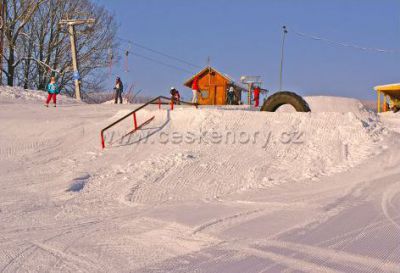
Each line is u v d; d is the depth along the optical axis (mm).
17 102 26500
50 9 45875
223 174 10352
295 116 13906
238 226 6461
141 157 12195
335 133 12672
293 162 11102
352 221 6531
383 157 10867
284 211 7301
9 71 43375
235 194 8922
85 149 13242
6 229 6949
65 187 9711
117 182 10070
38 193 9484
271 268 4809
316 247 5438
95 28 46844
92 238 6383
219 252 5402
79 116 18797
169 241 6000
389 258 5012
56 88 24078
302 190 8867
